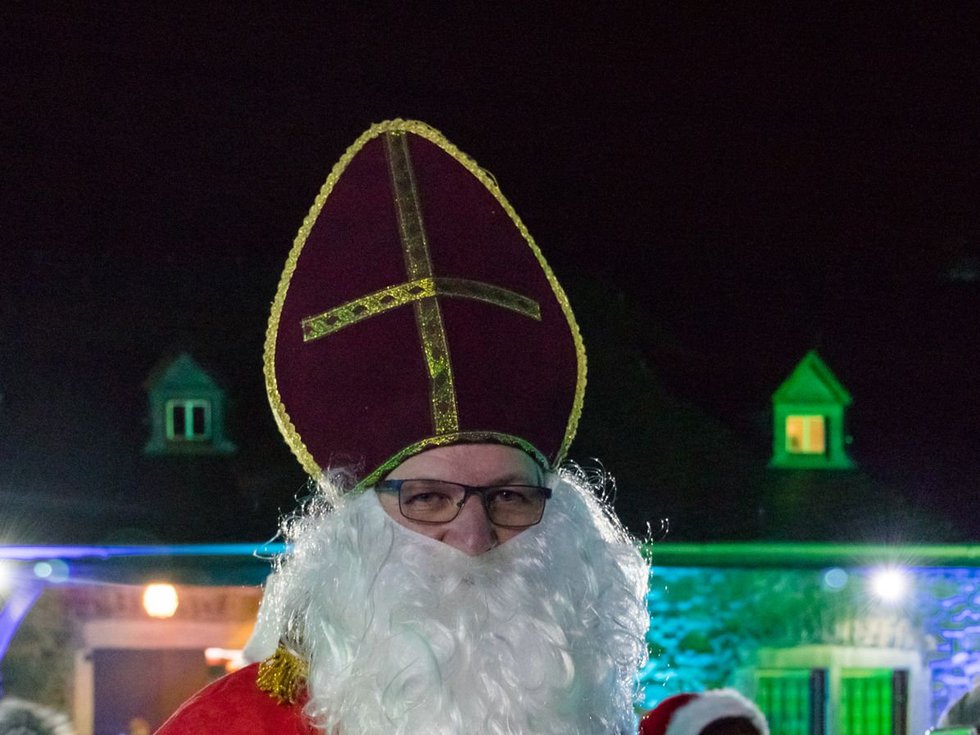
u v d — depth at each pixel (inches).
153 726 453.1
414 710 74.2
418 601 76.5
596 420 528.7
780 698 457.1
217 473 503.5
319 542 82.0
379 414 82.1
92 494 489.7
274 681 80.5
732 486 507.5
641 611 87.5
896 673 465.4
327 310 85.8
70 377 538.3
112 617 452.8
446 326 83.5
